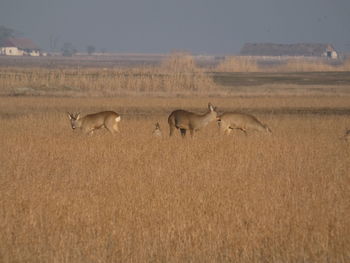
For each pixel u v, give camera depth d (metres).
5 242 36.00
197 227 39.12
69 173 57.12
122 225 39.56
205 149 70.94
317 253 34.81
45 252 34.75
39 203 44.38
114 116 84.50
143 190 49.38
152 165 60.69
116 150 69.81
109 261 33.75
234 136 83.62
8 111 129.88
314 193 48.25
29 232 37.91
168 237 37.00
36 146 72.94
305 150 70.56
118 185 51.28
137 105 147.25
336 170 58.03
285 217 41.22
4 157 65.81
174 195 47.31
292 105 147.12
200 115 80.50
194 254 34.69
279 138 80.31
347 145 75.00
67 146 72.88
